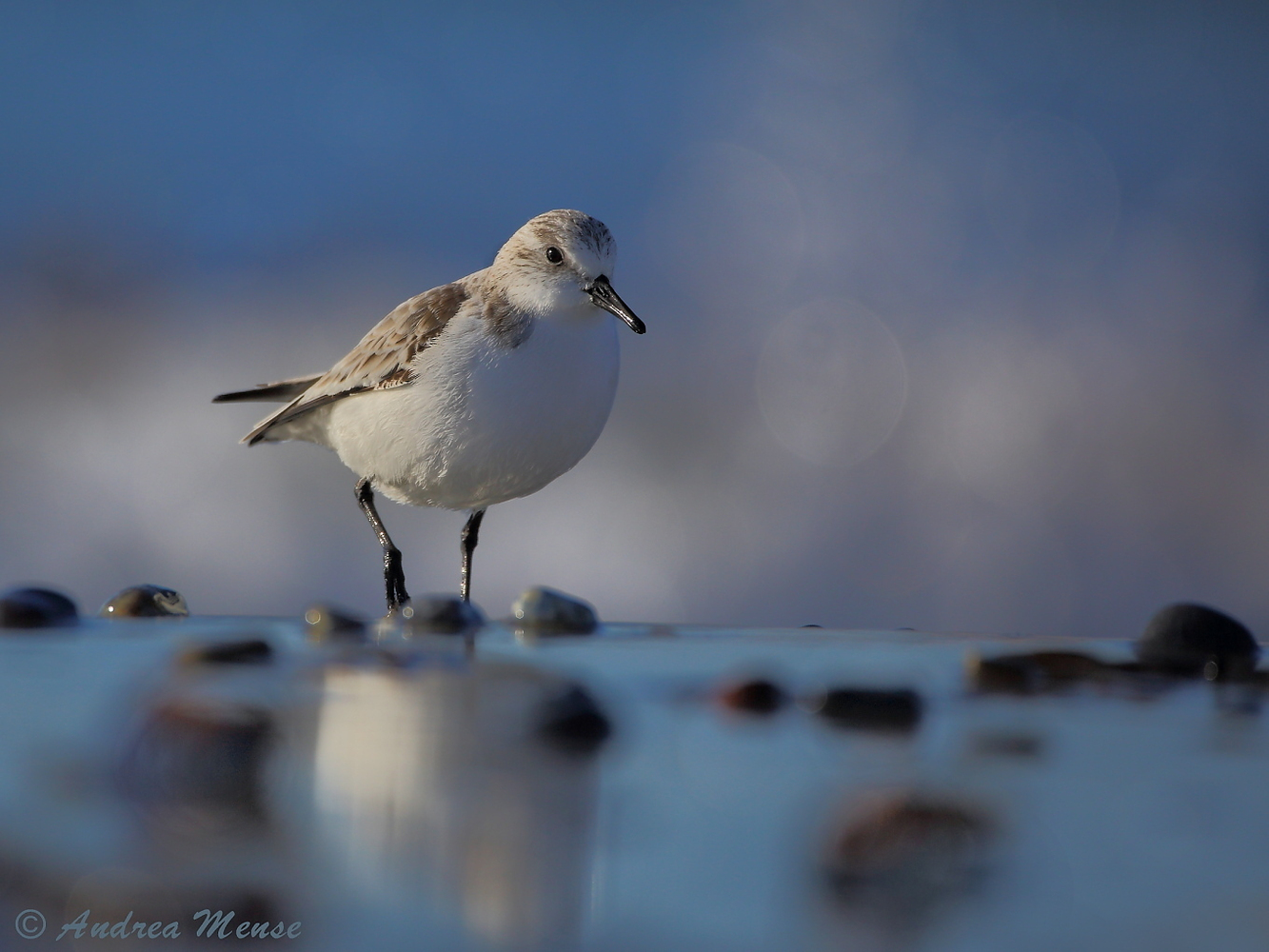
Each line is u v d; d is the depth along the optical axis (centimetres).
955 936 263
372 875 289
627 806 341
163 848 299
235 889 276
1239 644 595
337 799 341
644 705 469
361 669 504
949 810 313
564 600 701
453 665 520
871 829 306
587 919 270
